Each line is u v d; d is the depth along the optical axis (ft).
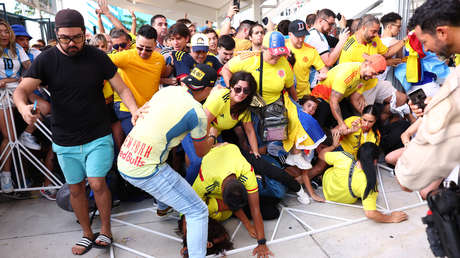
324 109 12.39
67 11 6.72
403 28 15.21
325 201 10.87
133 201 11.31
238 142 11.18
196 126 6.48
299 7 35.65
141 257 8.20
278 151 11.55
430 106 3.68
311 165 11.48
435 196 4.19
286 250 8.30
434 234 4.44
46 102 11.49
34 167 12.19
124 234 9.23
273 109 10.32
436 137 3.53
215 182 8.32
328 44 15.16
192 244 6.81
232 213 9.74
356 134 11.50
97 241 8.20
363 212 10.06
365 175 9.60
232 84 8.73
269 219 9.81
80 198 8.22
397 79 15.14
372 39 12.83
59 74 7.14
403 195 11.10
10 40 11.24
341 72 11.13
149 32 10.11
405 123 13.21
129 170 6.49
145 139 6.29
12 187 11.15
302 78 12.79
